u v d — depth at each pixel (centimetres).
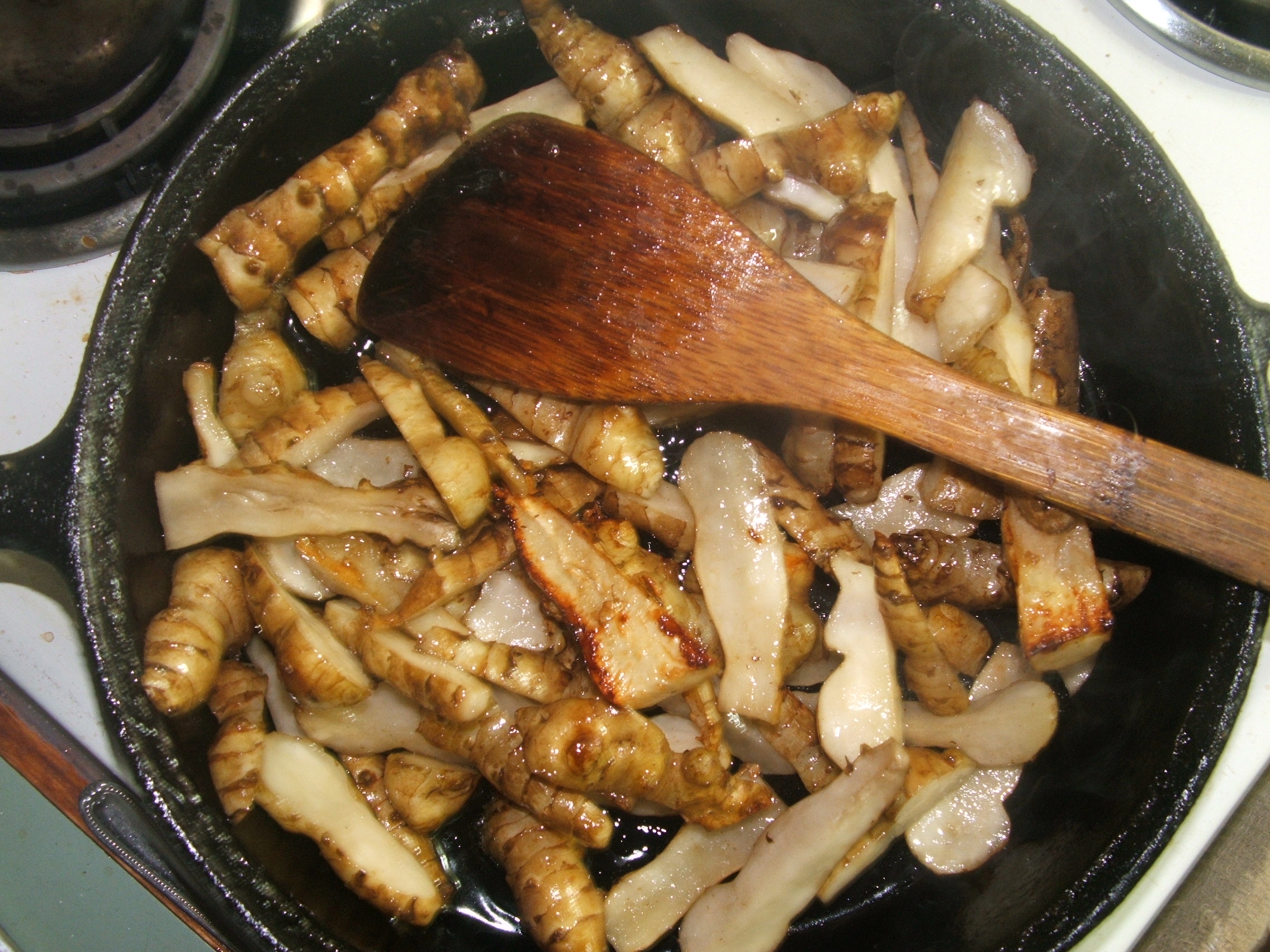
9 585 31
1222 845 31
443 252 30
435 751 31
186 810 28
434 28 31
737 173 33
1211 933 31
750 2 33
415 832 31
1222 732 28
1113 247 32
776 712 31
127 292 29
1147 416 32
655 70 33
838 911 33
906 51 33
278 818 30
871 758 30
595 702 29
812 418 32
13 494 28
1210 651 29
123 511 29
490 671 30
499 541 31
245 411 32
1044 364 33
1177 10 34
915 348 34
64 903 33
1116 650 32
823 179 33
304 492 30
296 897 29
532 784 29
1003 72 31
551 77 35
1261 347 29
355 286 32
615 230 30
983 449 28
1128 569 31
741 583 31
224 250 30
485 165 30
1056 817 32
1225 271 29
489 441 31
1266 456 29
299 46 30
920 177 35
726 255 29
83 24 30
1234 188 34
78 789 31
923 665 32
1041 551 31
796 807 31
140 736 28
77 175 32
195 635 29
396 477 33
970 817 33
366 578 31
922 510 34
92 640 28
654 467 31
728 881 32
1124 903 31
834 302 29
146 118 32
